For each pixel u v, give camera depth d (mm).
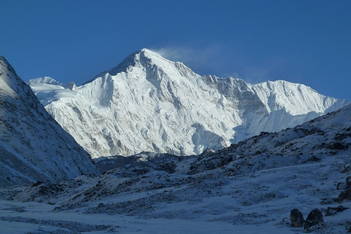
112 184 99000
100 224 57875
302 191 73312
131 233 50000
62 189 119125
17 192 126375
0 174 149750
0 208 88188
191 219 64750
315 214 52562
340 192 69188
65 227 53094
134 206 74375
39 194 115750
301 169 83562
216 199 72188
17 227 48562
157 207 72000
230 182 80938
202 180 85500
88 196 96875
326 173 80500
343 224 51344
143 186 93625
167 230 52875
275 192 72750
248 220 60750
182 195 76000
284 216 61188
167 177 99750
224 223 60219
